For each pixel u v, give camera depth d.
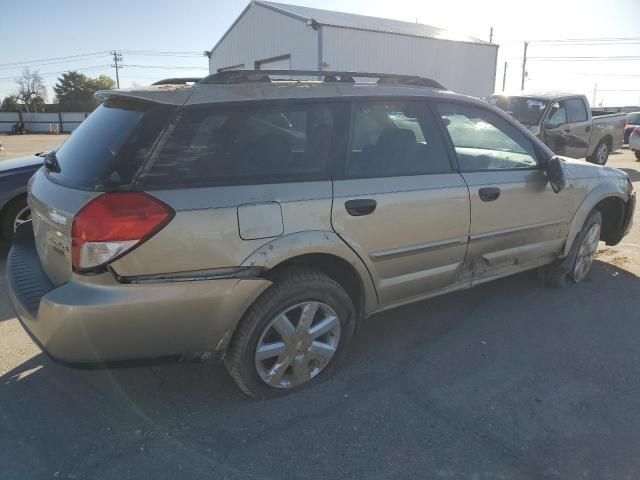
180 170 2.46
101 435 2.56
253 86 2.78
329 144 2.89
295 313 2.82
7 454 2.41
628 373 3.22
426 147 3.30
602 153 13.05
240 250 2.51
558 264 4.41
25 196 5.11
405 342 3.58
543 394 2.98
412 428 2.65
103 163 2.44
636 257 5.49
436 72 24.98
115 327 2.34
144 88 2.76
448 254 3.38
